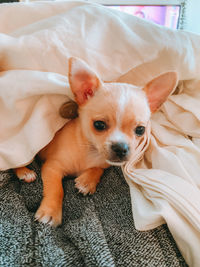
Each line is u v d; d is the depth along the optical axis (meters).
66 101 0.20
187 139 0.22
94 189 0.20
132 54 0.20
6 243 0.14
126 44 0.20
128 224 0.16
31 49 0.18
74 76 0.18
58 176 0.21
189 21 0.64
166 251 0.15
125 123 0.18
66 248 0.15
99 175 0.22
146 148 0.21
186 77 0.22
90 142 0.21
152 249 0.15
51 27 0.19
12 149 0.18
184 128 0.22
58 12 0.22
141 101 0.19
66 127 0.22
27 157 0.19
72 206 0.18
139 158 0.21
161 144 0.22
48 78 0.18
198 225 0.14
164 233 0.16
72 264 0.14
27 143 0.19
